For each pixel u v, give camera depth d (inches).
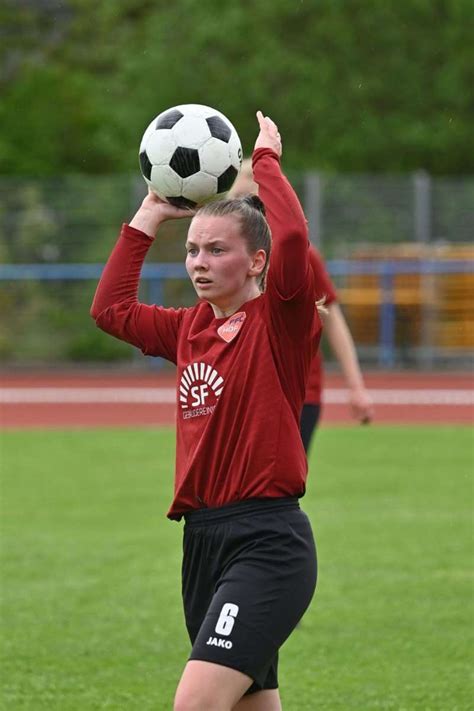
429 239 2284.7
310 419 691.4
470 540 952.3
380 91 2706.7
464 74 2699.3
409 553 909.8
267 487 422.9
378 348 2299.5
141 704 598.9
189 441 438.9
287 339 433.1
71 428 1635.1
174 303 2283.5
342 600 786.8
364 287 2285.9
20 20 3120.1
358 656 675.4
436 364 2295.8
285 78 2704.2
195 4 2760.8
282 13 2706.7
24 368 2359.7
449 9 2694.4
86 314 2359.7
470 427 1616.6
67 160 2716.5
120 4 3137.3
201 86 2723.9
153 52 2775.6
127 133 2748.5
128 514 1058.1
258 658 403.5
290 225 425.4
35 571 865.5
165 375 2320.4
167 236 2289.6
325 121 2696.9
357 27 2701.8
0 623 740.0
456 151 2701.8
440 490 1156.5
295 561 418.3
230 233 437.4
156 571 866.8
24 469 1291.8
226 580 414.9
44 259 2336.4
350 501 1103.0
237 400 429.4
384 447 1429.6
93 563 888.3
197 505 434.0
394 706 592.7
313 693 613.6
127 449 1432.1
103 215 2326.5
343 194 2284.7
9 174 2630.4
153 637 714.8
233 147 496.1
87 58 3117.6
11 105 2731.3
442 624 734.5
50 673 648.4
